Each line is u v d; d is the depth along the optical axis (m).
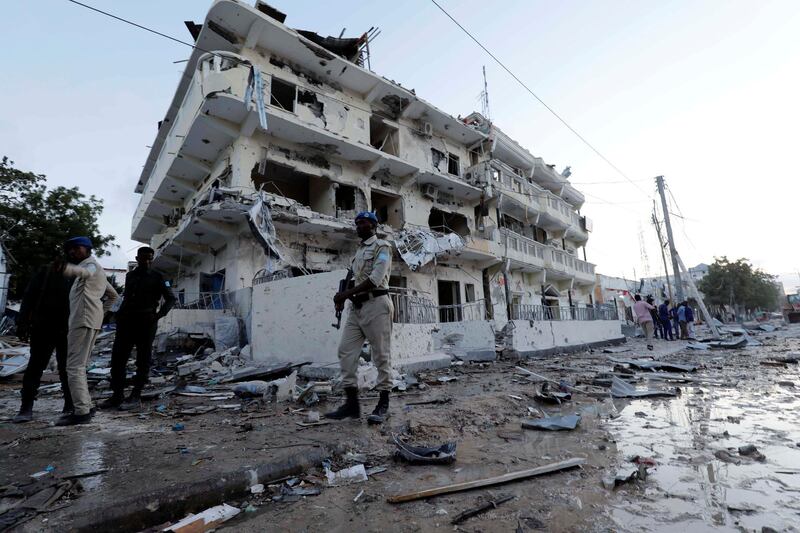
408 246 15.84
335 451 2.84
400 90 16.41
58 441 3.08
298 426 3.44
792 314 28.73
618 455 2.79
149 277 4.65
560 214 28.33
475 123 22.44
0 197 19.28
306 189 17.03
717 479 2.32
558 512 1.97
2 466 2.51
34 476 2.31
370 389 5.46
